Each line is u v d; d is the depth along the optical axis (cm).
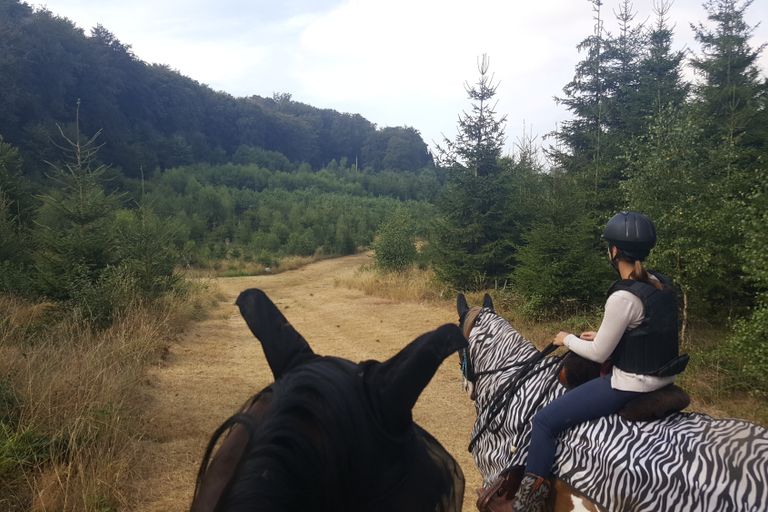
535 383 335
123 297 1142
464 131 1672
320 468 143
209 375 945
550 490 300
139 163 7850
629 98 1560
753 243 721
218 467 160
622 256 299
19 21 6800
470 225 1630
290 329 200
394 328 1353
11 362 696
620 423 283
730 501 237
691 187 926
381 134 16500
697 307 950
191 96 11925
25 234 1359
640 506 260
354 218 5622
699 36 1373
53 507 475
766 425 655
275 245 4581
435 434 691
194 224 4906
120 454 574
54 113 6719
